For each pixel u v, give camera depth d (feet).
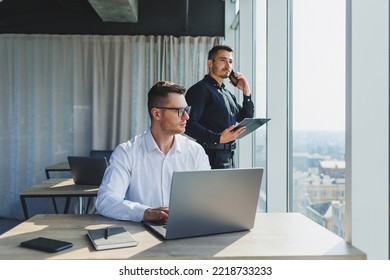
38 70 17.38
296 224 5.17
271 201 9.73
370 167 4.77
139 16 17.75
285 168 9.68
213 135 8.35
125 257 3.88
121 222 5.25
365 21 4.77
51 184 10.84
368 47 4.78
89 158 10.34
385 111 4.80
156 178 6.07
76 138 17.39
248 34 14.56
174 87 5.95
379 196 4.77
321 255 3.98
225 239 4.50
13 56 17.43
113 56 17.40
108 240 4.27
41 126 17.46
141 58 17.31
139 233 4.72
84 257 3.88
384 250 4.76
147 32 17.76
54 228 4.96
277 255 3.97
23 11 17.65
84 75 17.42
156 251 4.07
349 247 4.23
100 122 17.35
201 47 17.31
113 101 17.25
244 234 4.70
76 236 4.61
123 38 17.34
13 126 17.46
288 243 4.36
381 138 4.78
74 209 17.22
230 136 7.67
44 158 17.49
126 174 5.95
